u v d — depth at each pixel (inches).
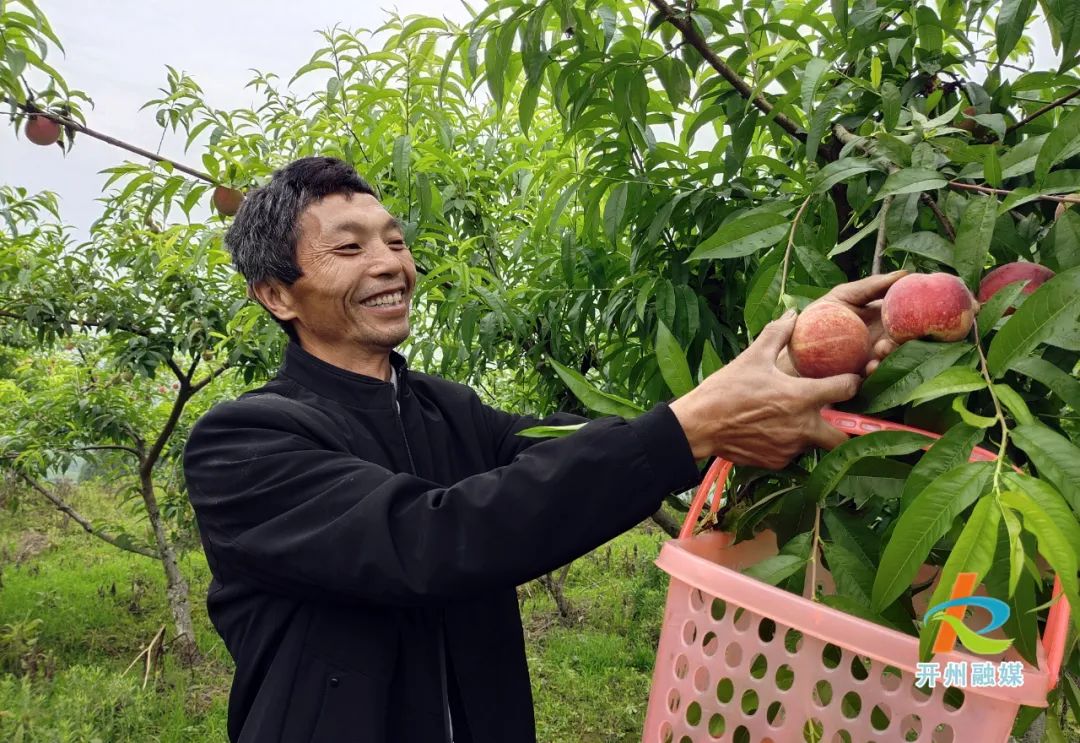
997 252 43.0
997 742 26.2
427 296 97.5
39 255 169.2
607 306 79.4
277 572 39.3
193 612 227.1
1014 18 43.8
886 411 39.8
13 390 194.1
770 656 30.6
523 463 36.1
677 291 65.4
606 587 238.5
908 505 30.4
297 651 42.2
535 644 199.2
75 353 239.0
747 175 70.2
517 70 66.8
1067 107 57.9
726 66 55.1
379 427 48.7
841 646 28.3
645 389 73.4
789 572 35.0
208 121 96.7
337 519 37.6
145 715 155.9
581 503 34.4
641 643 192.9
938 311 34.7
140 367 169.2
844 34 52.0
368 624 42.7
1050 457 28.2
